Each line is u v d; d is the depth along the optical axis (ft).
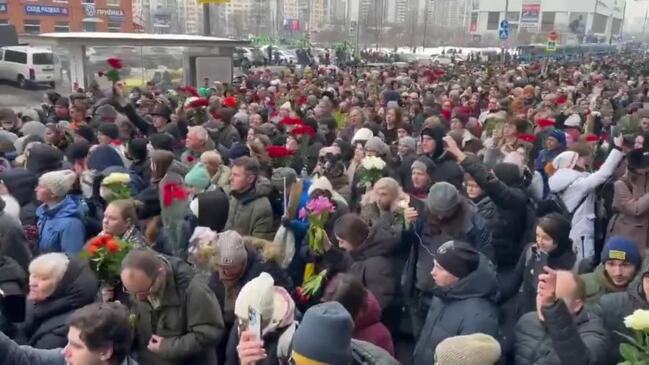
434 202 15.37
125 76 59.67
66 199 16.99
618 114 46.19
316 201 14.44
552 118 36.40
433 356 12.51
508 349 12.39
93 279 12.50
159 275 11.57
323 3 343.05
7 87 103.91
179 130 31.76
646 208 18.74
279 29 289.74
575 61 161.17
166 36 63.21
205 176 19.03
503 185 19.20
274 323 10.23
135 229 15.34
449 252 12.56
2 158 22.80
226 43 62.28
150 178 21.13
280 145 26.18
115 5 174.70
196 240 14.15
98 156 21.81
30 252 16.08
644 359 8.91
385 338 11.98
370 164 20.12
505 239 19.49
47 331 12.12
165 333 11.86
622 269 13.55
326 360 8.49
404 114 38.17
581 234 19.92
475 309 12.30
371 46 260.83
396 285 15.65
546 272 10.90
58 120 34.47
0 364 10.53
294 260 15.44
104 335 9.50
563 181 20.08
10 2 150.20
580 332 11.22
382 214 16.60
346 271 13.87
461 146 27.20
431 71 88.43
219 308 12.32
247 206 17.54
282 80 71.97
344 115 42.16
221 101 39.52
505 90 59.67
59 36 56.49
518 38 261.03
